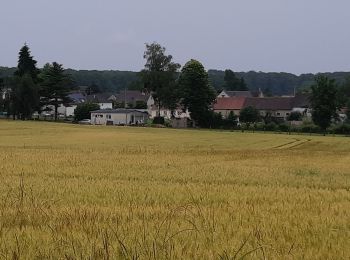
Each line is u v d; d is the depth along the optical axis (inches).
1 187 645.3
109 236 319.0
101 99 7839.6
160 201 529.7
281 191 660.7
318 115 4613.7
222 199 559.2
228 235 331.0
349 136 3949.3
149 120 5708.7
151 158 1418.6
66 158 1322.6
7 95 5226.4
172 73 5442.9
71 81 5698.8
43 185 677.3
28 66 5349.4
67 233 326.6
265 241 316.2
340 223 389.7
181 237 320.8
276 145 2642.7
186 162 1311.5
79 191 608.4
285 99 6235.2
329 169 1206.3
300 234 341.1
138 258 269.7
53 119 5644.7
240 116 5364.2
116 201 519.5
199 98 4982.8
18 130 3531.0
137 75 5511.8
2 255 274.4
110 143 2429.9
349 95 7357.3
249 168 1147.3
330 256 282.5
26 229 340.2
